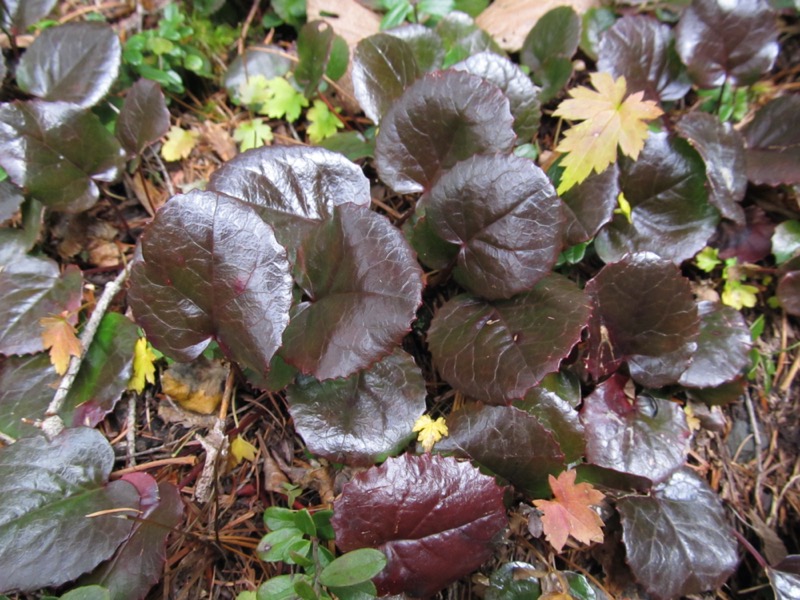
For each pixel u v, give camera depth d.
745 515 0.26
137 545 0.21
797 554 0.25
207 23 0.34
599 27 0.32
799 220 0.29
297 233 0.23
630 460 0.24
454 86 0.24
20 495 0.20
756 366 0.27
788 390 0.28
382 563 0.18
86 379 0.24
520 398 0.21
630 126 0.24
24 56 0.29
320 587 0.19
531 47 0.31
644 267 0.24
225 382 0.25
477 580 0.23
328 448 0.22
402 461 0.21
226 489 0.24
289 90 0.31
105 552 0.20
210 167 0.30
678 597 0.23
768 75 0.34
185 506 0.23
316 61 0.29
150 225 0.19
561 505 0.20
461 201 0.23
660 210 0.27
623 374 0.26
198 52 0.32
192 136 0.31
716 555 0.23
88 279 0.27
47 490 0.21
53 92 0.28
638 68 0.30
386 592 0.20
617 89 0.24
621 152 0.27
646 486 0.24
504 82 0.27
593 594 0.22
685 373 0.25
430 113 0.24
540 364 0.21
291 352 0.21
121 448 0.24
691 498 0.24
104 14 0.33
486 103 0.24
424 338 0.27
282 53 0.33
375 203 0.29
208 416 0.25
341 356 0.20
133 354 0.25
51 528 0.20
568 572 0.22
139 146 0.28
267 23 0.34
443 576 0.21
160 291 0.20
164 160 0.30
